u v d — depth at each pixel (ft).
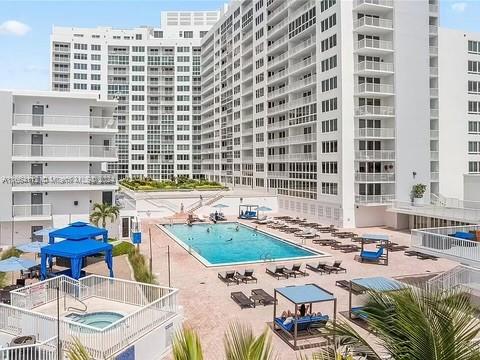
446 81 168.76
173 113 370.94
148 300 60.39
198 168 372.79
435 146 167.63
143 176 367.86
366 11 149.48
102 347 43.55
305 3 183.32
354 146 148.25
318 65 162.40
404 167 147.02
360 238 121.90
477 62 174.81
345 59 147.02
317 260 99.86
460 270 63.98
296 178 184.14
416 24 149.59
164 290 59.41
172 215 184.14
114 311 58.59
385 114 146.10
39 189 118.93
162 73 370.94
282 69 209.46
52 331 47.55
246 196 194.90
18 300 57.77
